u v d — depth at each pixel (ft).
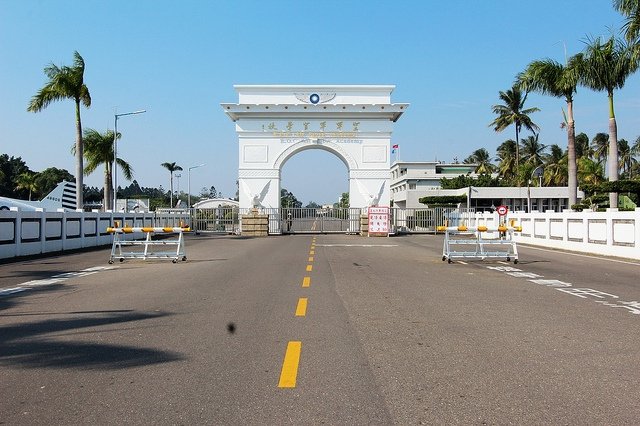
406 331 24.75
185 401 15.94
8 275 48.65
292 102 142.82
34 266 56.95
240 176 142.72
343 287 39.04
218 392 16.69
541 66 108.68
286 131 142.92
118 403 15.83
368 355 20.70
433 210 151.64
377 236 128.47
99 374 18.56
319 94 142.92
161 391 16.81
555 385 17.20
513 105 225.97
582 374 18.33
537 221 91.91
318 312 29.32
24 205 119.85
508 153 295.89
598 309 30.40
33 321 27.43
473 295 35.42
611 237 69.67
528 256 68.74
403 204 263.08
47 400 16.12
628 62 90.94
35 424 14.38
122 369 19.10
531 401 15.79
